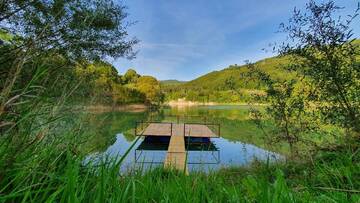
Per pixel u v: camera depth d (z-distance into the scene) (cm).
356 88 441
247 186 202
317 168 303
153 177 190
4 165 125
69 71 195
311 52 471
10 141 132
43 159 142
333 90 454
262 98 582
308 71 487
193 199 166
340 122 437
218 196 180
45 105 156
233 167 431
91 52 751
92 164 170
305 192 198
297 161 427
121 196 143
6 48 170
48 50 173
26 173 135
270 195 167
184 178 185
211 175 214
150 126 2458
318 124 486
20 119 135
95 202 132
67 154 152
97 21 754
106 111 217
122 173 178
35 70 150
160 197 161
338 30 444
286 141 530
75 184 131
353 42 438
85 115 187
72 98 178
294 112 528
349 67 447
